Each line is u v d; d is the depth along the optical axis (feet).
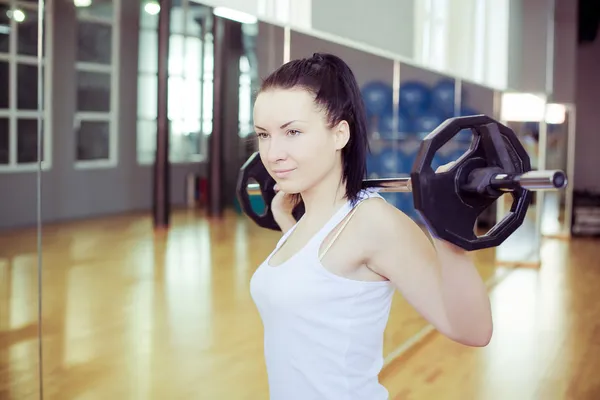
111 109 9.43
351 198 3.58
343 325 3.48
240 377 10.95
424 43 15.17
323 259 3.51
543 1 22.86
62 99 8.57
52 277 8.86
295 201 4.50
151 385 10.42
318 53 3.66
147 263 10.70
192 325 11.76
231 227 12.71
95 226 9.48
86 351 9.74
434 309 3.38
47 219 8.52
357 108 3.61
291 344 3.56
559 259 25.58
